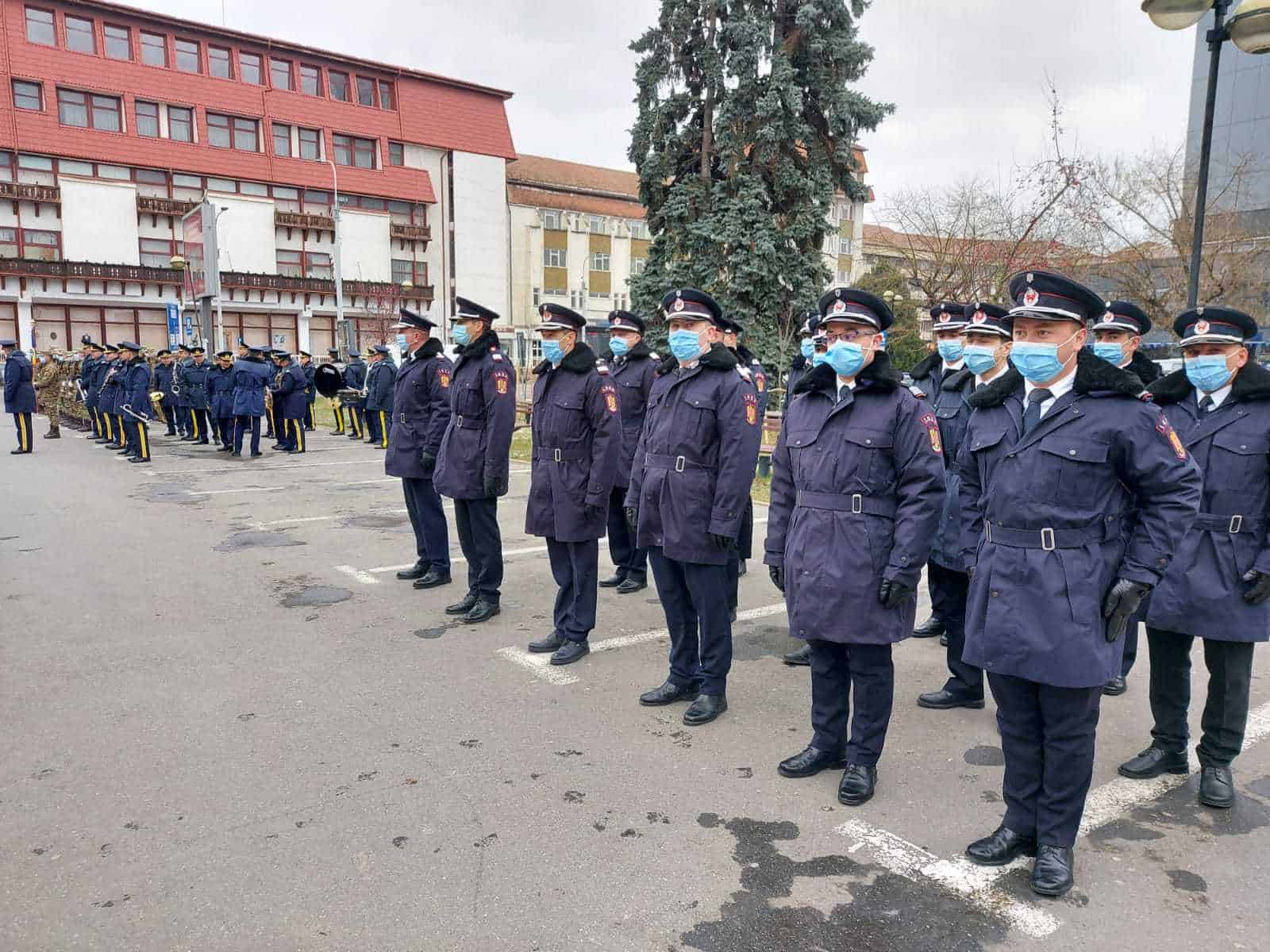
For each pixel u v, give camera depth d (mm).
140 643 5125
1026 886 2846
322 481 11836
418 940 2527
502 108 50594
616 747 3850
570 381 4844
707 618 4121
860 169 22453
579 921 2623
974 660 2916
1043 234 19938
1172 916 2689
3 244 37344
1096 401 2752
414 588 6465
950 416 4625
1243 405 3438
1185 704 3623
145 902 2699
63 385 20781
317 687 4492
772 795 3436
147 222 40375
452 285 48875
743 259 18078
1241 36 6598
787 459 3623
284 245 44000
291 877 2838
